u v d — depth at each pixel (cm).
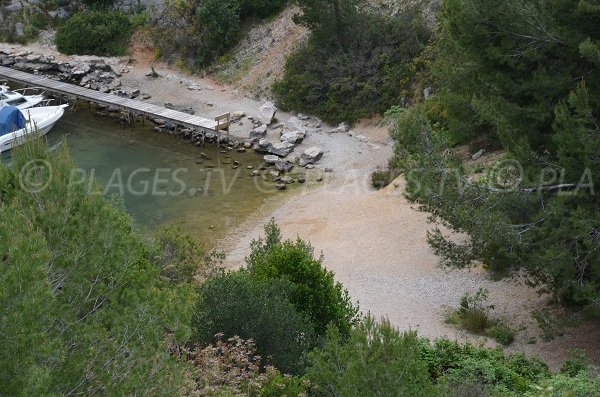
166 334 1180
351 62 4203
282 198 3291
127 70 5097
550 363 1873
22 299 911
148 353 1053
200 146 3900
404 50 4138
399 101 4006
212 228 3023
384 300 2297
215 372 1334
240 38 5006
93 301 1125
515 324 2091
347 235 2805
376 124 3988
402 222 2833
